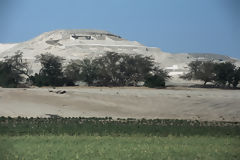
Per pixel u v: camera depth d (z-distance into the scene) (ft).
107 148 268.82
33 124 398.01
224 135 350.02
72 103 570.87
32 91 641.40
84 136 329.93
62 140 302.86
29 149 262.06
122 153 252.83
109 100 610.24
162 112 549.13
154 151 260.62
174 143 295.69
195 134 352.28
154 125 402.93
